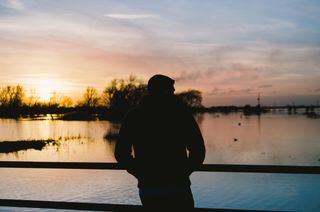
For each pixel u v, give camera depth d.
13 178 30.64
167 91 2.84
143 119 2.79
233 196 24.45
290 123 133.25
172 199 2.65
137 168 2.74
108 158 41.22
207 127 108.88
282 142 62.16
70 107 154.62
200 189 26.47
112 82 129.62
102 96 136.25
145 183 2.71
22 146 53.06
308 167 2.82
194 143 2.72
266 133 83.31
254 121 154.00
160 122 2.75
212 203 22.81
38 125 103.88
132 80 127.25
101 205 3.12
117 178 30.28
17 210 16.67
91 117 142.62
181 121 2.75
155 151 2.71
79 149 50.25
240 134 80.69
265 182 28.59
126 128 2.82
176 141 2.72
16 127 93.50
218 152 49.50
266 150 51.31
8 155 45.12
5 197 23.92
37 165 3.19
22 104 143.75
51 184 28.08
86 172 33.59
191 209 2.71
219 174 32.06
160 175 2.68
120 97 127.81
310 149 51.84
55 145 55.12
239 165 2.92
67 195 24.45
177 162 2.70
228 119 178.75
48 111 153.88
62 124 110.88
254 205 22.19
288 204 22.52
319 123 131.25
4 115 142.25
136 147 2.78
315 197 24.09
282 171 2.87
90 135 71.25
